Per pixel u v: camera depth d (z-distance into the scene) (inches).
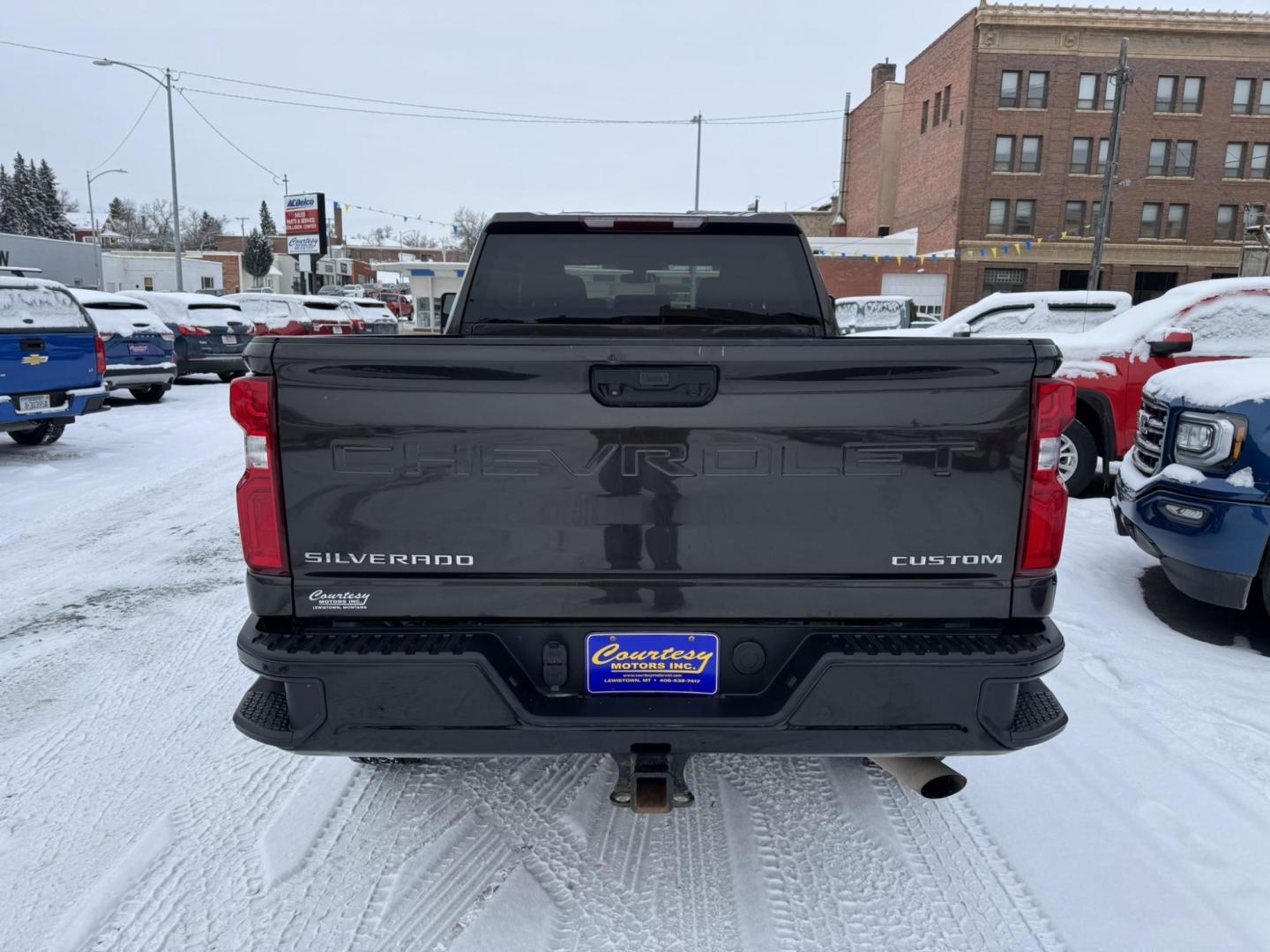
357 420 81.9
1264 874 99.6
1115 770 122.6
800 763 128.3
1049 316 407.2
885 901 96.0
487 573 84.2
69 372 369.7
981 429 82.4
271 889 98.0
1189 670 156.3
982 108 1593.3
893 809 114.7
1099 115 1596.9
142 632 177.6
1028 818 111.7
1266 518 159.0
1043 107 1594.5
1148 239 1646.2
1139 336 288.7
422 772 124.0
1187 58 1582.2
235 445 416.5
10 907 95.0
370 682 83.2
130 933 90.8
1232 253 1643.7
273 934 90.6
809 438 82.0
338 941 89.4
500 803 116.0
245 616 187.3
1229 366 177.9
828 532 83.5
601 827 110.6
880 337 83.5
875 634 85.1
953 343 81.4
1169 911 93.9
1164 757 125.6
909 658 82.5
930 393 81.7
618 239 129.9
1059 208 1626.5
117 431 453.7
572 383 81.1
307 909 94.5
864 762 128.6
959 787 91.1
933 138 1763.0
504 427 81.7
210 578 214.1
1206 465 167.5
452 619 85.8
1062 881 99.0
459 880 99.6
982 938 90.2
